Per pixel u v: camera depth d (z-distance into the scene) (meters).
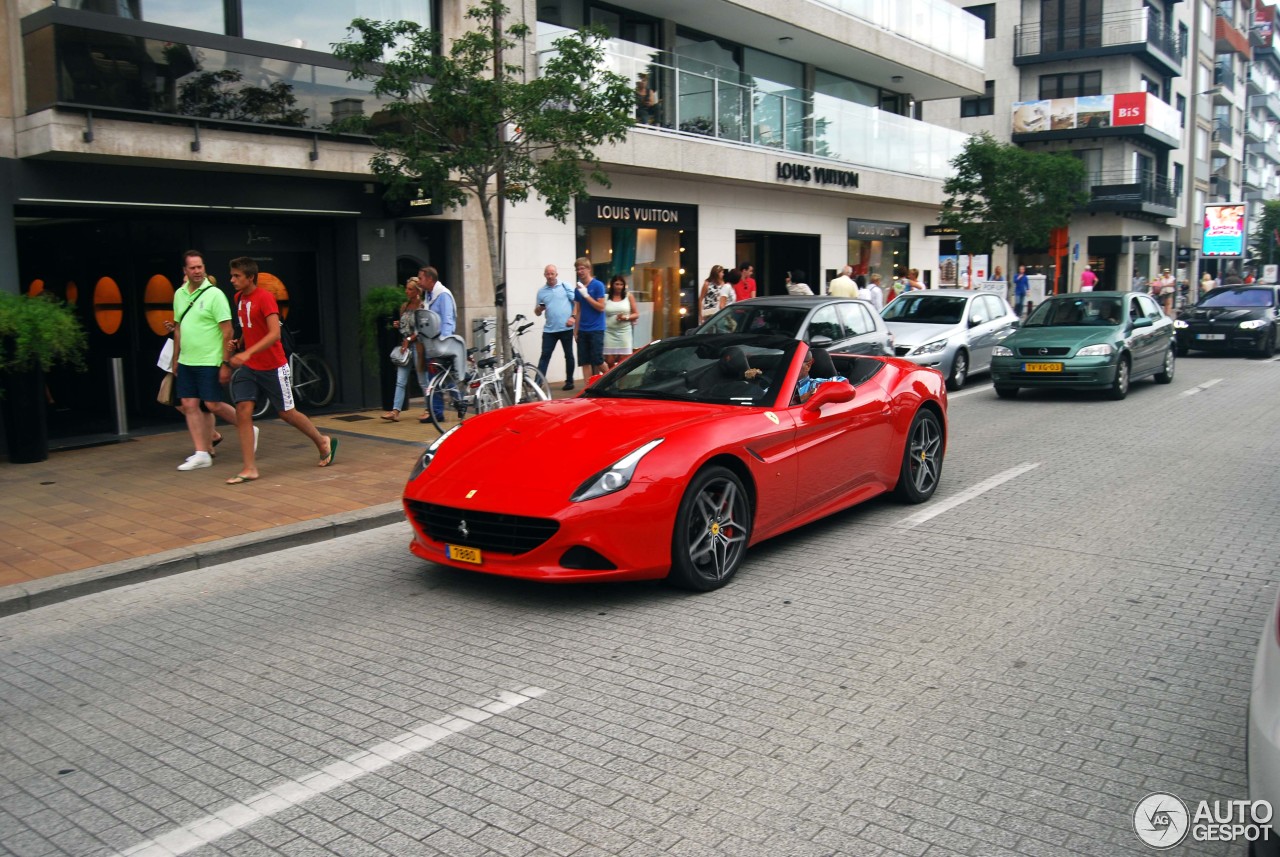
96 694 4.41
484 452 5.65
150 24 10.21
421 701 4.16
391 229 13.41
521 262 15.66
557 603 5.41
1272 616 2.67
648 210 18.14
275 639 5.02
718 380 6.45
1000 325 16.70
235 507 7.73
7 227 9.98
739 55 21.81
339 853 3.03
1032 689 4.12
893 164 24.03
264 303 8.51
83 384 13.20
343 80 11.91
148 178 10.82
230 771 3.60
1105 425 11.40
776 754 3.58
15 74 9.98
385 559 6.52
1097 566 5.87
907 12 24.34
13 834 3.22
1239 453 9.43
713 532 5.52
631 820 3.16
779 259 23.59
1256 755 2.38
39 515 7.61
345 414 12.91
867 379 7.16
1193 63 40.09
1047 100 42.50
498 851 3.01
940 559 6.08
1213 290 21.67
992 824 3.09
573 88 10.44
